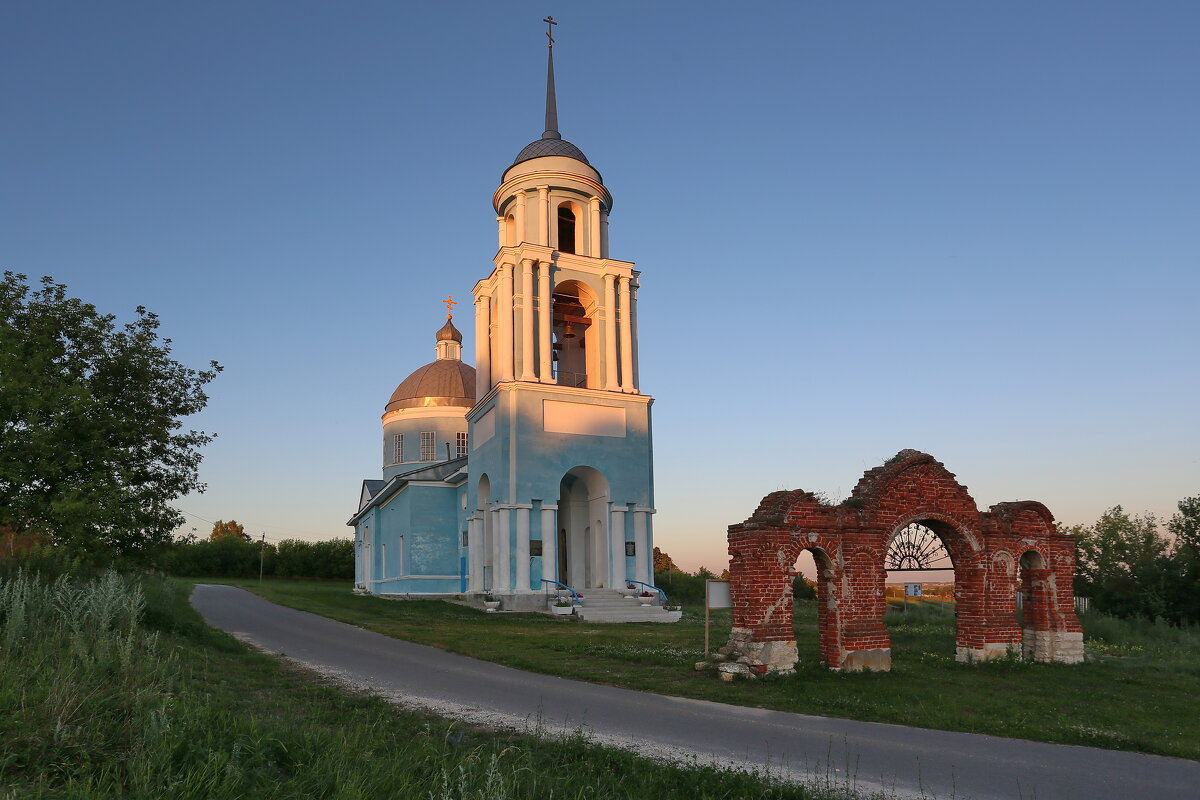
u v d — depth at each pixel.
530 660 17.94
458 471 43.00
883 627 16.61
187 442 26.11
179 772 6.00
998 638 17.77
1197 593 30.56
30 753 6.13
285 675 14.77
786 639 15.89
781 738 10.72
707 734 10.89
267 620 27.08
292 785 6.20
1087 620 27.38
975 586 17.81
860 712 12.47
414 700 12.80
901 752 10.07
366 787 6.31
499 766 7.50
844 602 16.33
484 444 38.47
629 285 39.56
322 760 6.86
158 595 23.06
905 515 17.41
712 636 24.08
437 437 55.94
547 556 35.03
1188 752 10.28
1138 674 17.06
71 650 10.09
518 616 32.12
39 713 6.97
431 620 29.05
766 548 15.95
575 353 40.75
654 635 24.25
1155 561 32.22
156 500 24.86
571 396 36.72
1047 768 9.48
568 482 40.56
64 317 24.55
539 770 7.96
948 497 17.89
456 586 43.47
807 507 16.39
